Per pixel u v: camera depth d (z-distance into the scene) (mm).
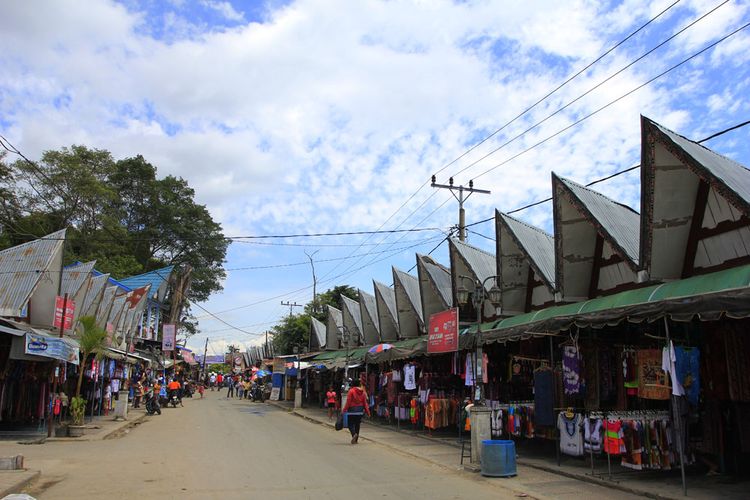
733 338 9695
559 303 15172
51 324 20391
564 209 14633
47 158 39031
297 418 27906
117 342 28812
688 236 11875
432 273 22750
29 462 12172
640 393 10227
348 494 9148
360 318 33969
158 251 54688
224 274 57938
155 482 10039
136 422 23828
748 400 9391
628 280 13727
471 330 17828
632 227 14203
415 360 21312
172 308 50438
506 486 9836
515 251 17719
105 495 8922
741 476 9875
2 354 17000
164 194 51875
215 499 8664
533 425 13023
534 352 14914
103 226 42250
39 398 18891
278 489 9492
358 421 16844
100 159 44312
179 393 36594
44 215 37250
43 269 19578
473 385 14789
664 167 11367
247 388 50312
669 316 8625
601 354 11719
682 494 8586
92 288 24656
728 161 11930
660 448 9797
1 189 34844
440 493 9344
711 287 9938
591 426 10641
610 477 10047
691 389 9016
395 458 13695
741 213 10594
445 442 16344
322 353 38875
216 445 15797
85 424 21000
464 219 25000
